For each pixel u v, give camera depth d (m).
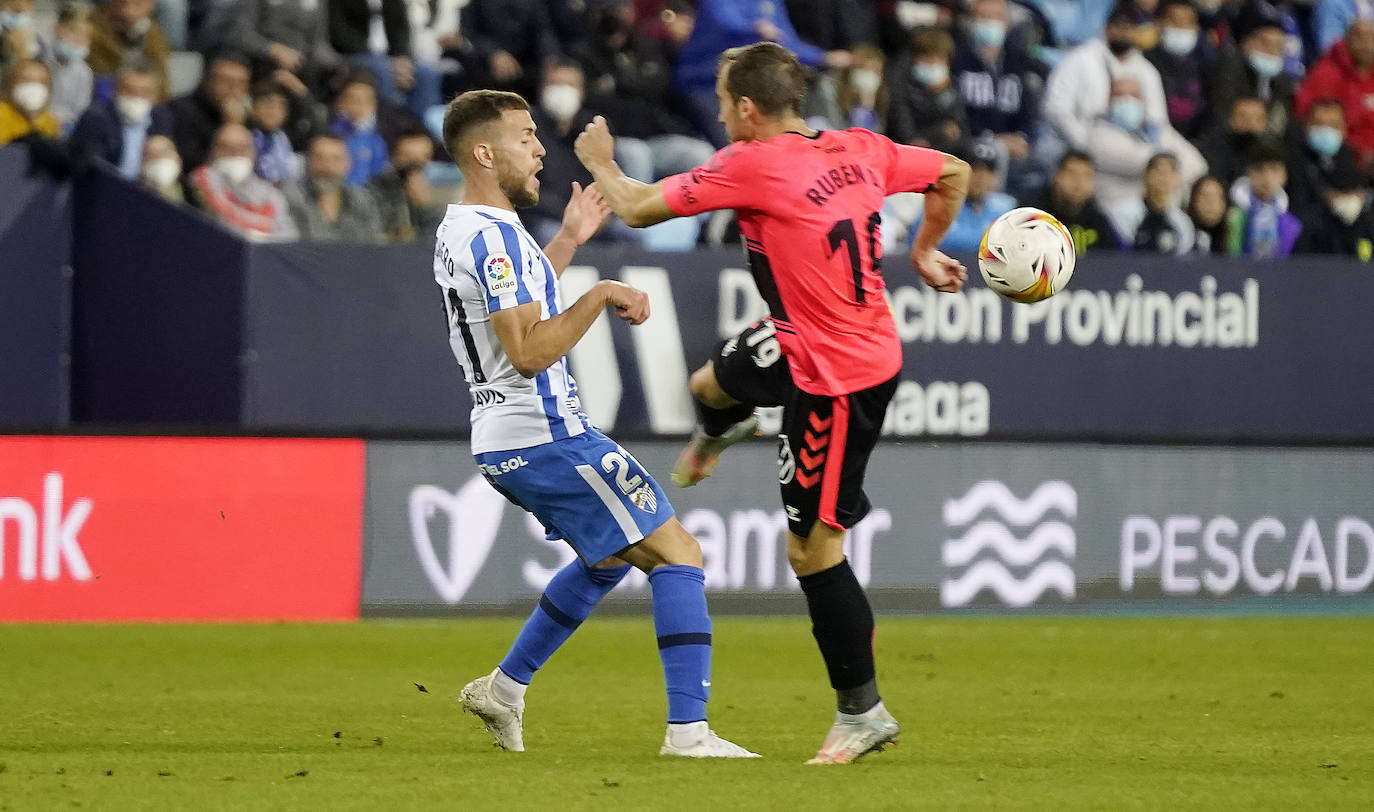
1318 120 50.47
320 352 36.41
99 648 31.56
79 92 42.59
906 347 39.28
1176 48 52.53
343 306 36.50
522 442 19.41
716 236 42.72
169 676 28.27
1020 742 21.94
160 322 36.09
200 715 23.88
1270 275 41.44
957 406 39.59
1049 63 55.91
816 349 18.59
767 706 25.66
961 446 39.50
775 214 18.45
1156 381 40.78
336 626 35.56
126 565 35.12
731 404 21.27
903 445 39.22
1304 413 41.69
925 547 39.34
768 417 38.50
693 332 38.38
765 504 38.50
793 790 16.91
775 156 18.47
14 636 32.88
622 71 46.31
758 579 38.50
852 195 18.62
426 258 36.97
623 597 38.34
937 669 30.64
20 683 27.14
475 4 48.19
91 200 36.22
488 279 18.69
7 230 35.47
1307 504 41.69
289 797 16.41
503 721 20.28
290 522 36.12
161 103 41.28
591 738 22.03
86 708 24.44
